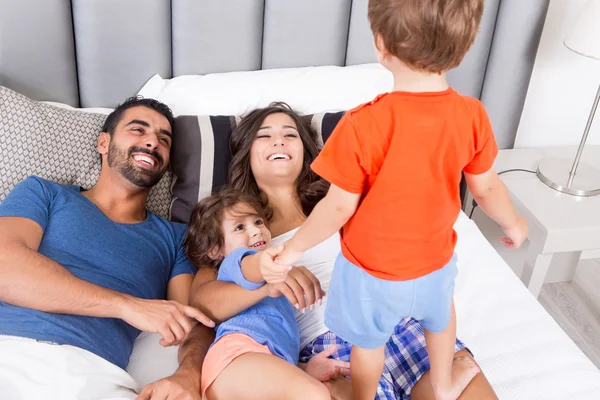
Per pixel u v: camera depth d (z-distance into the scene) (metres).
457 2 0.77
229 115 1.77
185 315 1.27
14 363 1.11
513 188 1.96
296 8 1.90
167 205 1.67
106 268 1.36
